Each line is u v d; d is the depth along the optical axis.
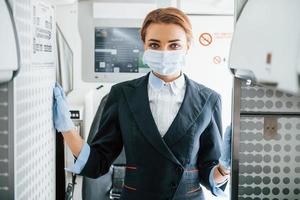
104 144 1.61
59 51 2.77
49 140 1.38
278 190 1.27
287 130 1.26
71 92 2.85
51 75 1.38
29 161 1.15
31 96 1.16
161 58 1.53
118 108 1.60
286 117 1.25
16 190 1.05
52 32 1.38
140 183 1.52
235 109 1.25
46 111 1.32
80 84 2.85
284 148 1.26
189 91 1.57
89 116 2.85
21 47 1.04
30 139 1.16
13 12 0.97
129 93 1.59
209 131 1.59
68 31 2.78
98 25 2.79
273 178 1.27
